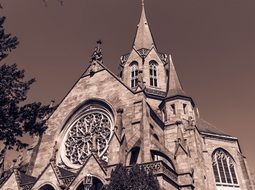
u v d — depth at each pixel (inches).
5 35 1152.2
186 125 1950.1
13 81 1116.5
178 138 1628.9
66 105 2062.0
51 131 1978.3
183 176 1453.0
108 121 1836.9
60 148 1892.2
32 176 1766.7
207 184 1895.9
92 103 1975.9
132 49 2903.5
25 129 1127.0
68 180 1455.5
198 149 1908.2
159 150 1489.9
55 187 1451.8
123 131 1592.0
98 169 1385.3
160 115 2175.2
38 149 1927.9
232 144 2320.4
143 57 2819.9
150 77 2738.7
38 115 1167.6
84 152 1795.0
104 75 2062.0
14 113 1093.1
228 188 2106.3
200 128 2356.1
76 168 1736.0
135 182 1083.3
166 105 2124.8
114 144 1411.2
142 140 1499.8
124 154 1382.9
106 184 1224.8
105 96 1934.1
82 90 2075.5
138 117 1672.0
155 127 1793.8
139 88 1834.4
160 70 2795.3
